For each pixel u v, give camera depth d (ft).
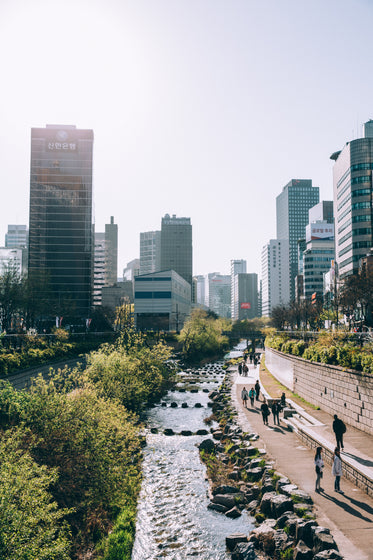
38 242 409.90
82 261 409.08
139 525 58.49
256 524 55.52
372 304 174.70
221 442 96.32
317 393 107.96
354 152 375.86
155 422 118.83
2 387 83.30
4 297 208.64
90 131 422.82
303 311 302.66
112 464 63.77
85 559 50.26
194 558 49.55
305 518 48.80
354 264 368.48
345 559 39.63
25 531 40.32
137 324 474.49
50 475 50.52
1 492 40.98
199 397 160.66
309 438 78.48
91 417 65.98
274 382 168.04
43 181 415.03
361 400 80.53
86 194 417.49
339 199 427.33
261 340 436.76
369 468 58.03
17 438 56.18
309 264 610.65
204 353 319.27
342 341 103.50
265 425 99.76
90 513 58.85
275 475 63.67
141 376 147.84
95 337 237.04
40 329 272.31
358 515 48.88
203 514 61.21
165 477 76.74
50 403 64.39
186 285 620.90
